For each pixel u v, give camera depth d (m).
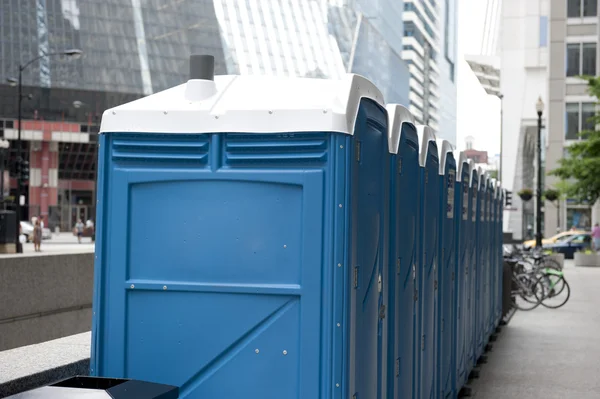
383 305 4.61
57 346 4.89
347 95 3.89
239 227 3.89
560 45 53.88
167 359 3.97
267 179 3.84
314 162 3.80
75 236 66.75
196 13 89.00
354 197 3.88
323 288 3.77
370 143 4.27
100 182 4.04
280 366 3.83
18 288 9.88
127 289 4.01
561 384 9.60
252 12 91.81
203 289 3.92
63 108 85.56
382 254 4.58
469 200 9.50
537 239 35.22
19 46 84.06
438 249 7.00
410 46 138.75
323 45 94.88
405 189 5.30
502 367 10.84
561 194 37.62
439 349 7.02
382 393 4.60
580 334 14.30
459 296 8.52
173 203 3.97
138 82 86.50
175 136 3.97
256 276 3.87
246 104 3.92
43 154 87.25
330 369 3.75
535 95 81.94
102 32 86.00
